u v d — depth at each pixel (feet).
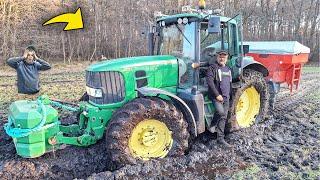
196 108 16.21
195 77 17.06
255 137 19.13
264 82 21.03
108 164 15.53
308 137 19.85
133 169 14.40
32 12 70.18
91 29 77.36
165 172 14.69
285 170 15.21
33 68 21.27
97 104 15.80
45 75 51.21
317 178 14.38
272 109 24.72
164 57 17.12
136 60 16.31
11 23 67.10
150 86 16.37
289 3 94.84
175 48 17.89
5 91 35.53
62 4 73.92
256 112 21.20
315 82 42.50
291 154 17.03
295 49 25.21
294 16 94.07
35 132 14.16
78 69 62.28
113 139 14.32
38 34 71.00
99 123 15.64
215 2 85.66
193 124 16.06
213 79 17.08
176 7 72.95
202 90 17.37
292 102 29.27
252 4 91.91
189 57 17.16
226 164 15.75
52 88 37.63
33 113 14.20
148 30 19.31
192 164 15.44
